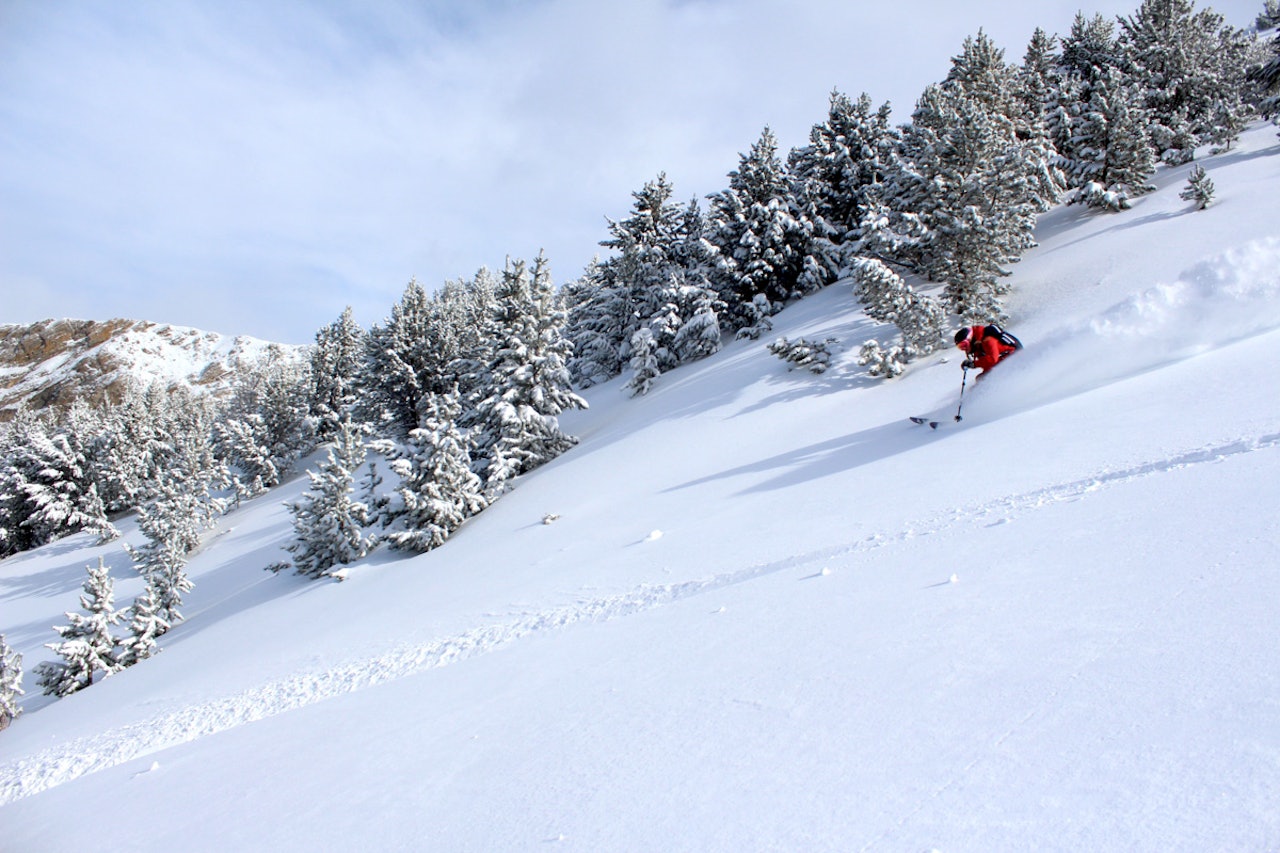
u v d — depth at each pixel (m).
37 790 6.86
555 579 9.06
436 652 7.20
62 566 42.22
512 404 24.83
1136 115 24.20
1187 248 15.67
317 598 15.73
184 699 9.27
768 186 33.12
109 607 20.69
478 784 3.05
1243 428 5.11
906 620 3.36
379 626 9.93
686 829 2.09
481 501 19.73
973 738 2.09
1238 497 3.59
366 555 20.00
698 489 12.52
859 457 10.70
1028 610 2.98
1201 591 2.61
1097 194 22.83
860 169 35.12
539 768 2.99
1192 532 3.29
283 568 23.06
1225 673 2.00
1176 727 1.82
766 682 3.13
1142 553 3.23
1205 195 18.59
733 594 5.28
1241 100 31.98
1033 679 2.34
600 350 40.12
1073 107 27.91
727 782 2.31
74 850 3.93
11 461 55.19
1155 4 34.72
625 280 40.62
